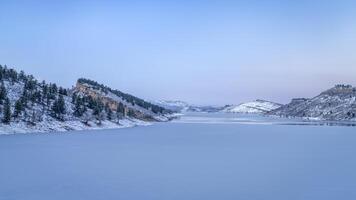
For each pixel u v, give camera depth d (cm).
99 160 8519
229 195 5188
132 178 6325
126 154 9688
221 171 7131
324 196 5156
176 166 7688
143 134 17700
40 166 7550
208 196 5128
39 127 17212
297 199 5003
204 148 11481
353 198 5053
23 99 18300
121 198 4969
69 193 5219
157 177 6450
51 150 10362
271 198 5047
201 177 6475
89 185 5734
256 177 6500
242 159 8831
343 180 6262
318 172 7031
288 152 10450
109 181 6044
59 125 18475
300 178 6431
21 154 9450
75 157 8988
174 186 5716
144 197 5031
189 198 5016
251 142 13775
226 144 12888
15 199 4912
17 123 16688
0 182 5934
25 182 5928
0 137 14238
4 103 17300
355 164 8106
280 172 7031
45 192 5272
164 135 17350
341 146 12319
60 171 6975
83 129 19512
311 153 10150
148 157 9125
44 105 19888
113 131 19475
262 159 8850
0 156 9050
